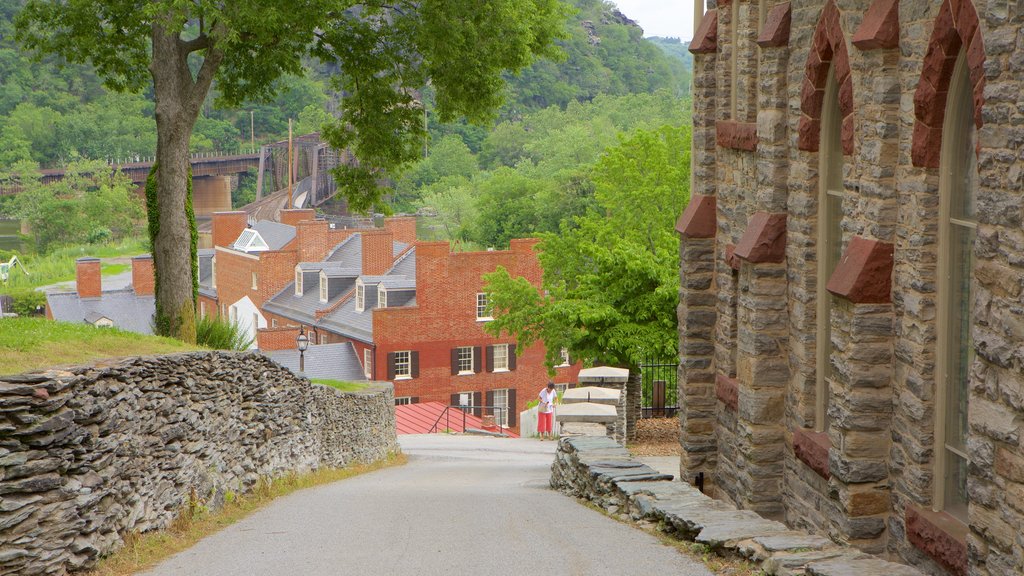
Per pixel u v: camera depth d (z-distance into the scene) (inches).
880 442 387.9
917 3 351.6
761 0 532.4
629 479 511.5
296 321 2568.9
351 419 927.7
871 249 377.4
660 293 994.7
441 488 695.1
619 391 960.3
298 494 648.4
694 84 631.2
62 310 2795.3
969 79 329.1
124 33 974.4
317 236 2748.5
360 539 441.7
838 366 399.5
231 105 1080.2
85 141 6476.4
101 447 394.6
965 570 321.4
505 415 2349.9
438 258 2263.8
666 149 1760.6
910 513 362.9
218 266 3031.5
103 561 385.4
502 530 458.6
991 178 288.8
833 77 438.0
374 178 1153.4
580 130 6294.3
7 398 344.5
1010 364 280.2
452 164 6363.2
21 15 977.5
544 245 1457.9
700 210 618.5
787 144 485.7
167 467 473.4
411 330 2260.1
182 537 454.3
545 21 1114.7
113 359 436.5
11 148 6131.9
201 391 530.3
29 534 343.0
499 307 1344.7
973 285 331.6
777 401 498.0
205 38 939.3
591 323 1021.8
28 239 5349.4
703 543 368.5
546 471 897.5
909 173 361.7
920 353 356.5
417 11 983.6
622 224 1723.7
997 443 290.0
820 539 340.8
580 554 385.1
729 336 587.2
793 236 476.7
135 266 2920.8
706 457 629.0
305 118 6894.7
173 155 934.4
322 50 1048.2
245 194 6663.4
